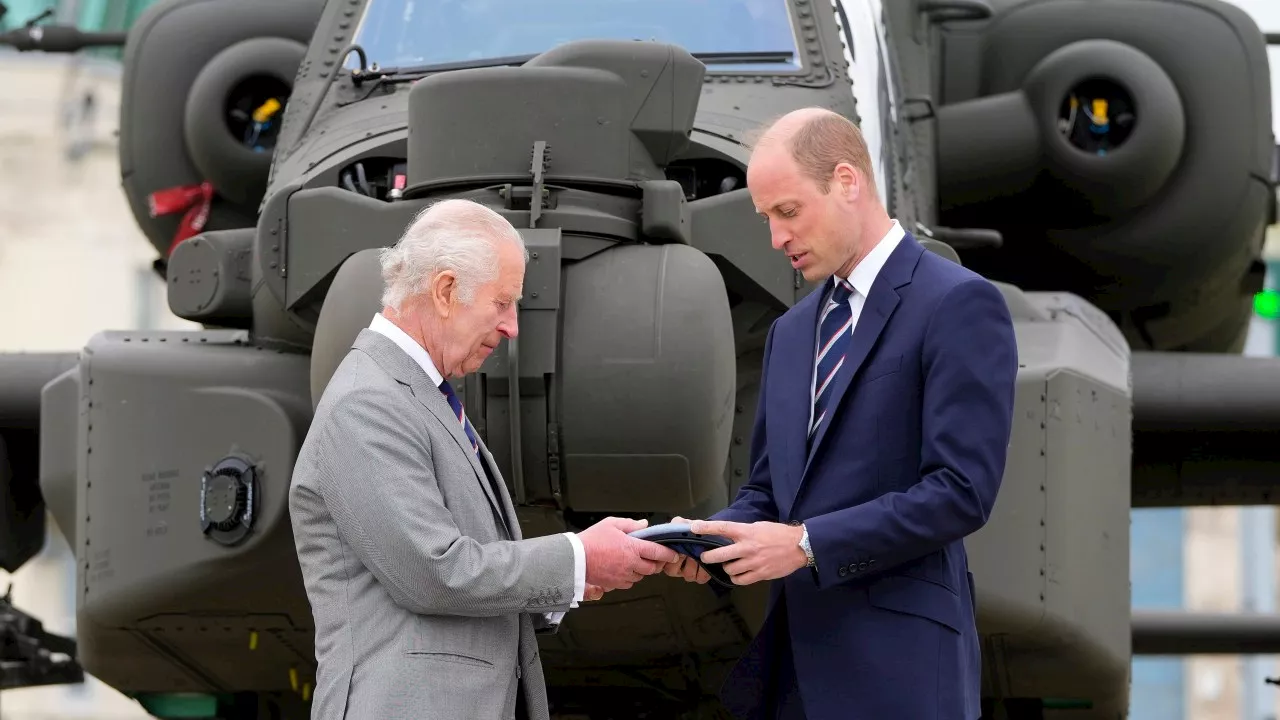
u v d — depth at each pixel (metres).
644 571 7.87
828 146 7.96
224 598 11.11
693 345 9.30
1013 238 16.12
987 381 7.79
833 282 8.32
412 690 7.36
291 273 10.27
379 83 12.10
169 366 11.16
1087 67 15.23
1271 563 40.41
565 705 12.69
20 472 14.78
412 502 7.39
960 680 7.91
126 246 44.84
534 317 9.27
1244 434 14.67
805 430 8.18
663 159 9.85
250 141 14.82
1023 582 10.84
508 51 12.34
